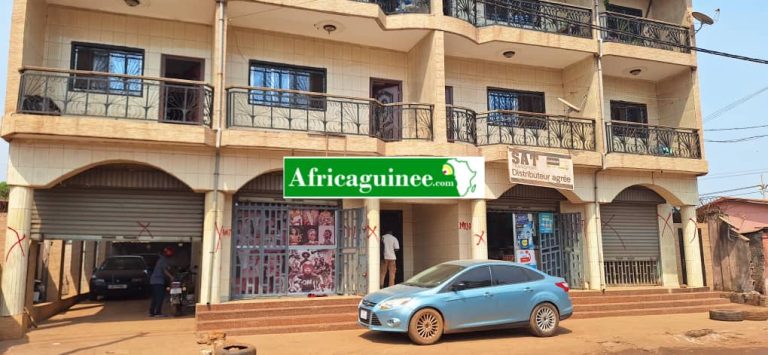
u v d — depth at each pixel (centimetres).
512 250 1517
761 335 1059
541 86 1602
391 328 928
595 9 1520
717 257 1700
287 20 1271
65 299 1489
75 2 1173
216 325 1065
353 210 1302
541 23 1511
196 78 1272
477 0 1356
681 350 921
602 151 1454
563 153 1409
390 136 1360
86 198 1136
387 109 1375
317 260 1302
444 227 1423
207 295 1114
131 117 1147
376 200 1248
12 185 1027
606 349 918
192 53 1270
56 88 1148
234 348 761
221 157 1163
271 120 1218
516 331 1077
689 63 1591
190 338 1005
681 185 1583
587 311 1324
